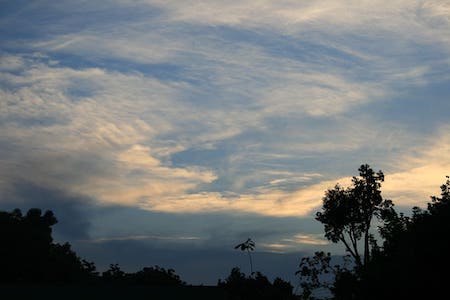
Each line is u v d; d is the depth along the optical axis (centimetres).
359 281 2731
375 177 5044
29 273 5744
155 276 6062
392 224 3097
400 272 2497
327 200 5106
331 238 5144
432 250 2456
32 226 6272
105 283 3922
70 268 5991
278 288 2609
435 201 2744
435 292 2402
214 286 4053
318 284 2930
